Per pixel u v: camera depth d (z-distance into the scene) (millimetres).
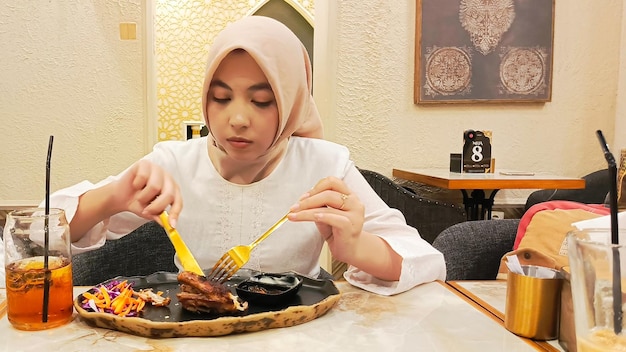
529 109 2689
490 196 2486
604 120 2727
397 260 925
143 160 942
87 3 2379
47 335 662
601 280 508
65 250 715
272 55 916
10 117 2389
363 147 2617
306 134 1249
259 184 1113
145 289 839
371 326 713
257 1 4203
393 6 2564
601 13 2660
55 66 2387
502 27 2600
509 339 673
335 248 899
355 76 2576
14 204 2430
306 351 625
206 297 700
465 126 2668
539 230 1242
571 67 2682
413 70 2605
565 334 645
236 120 917
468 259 1296
